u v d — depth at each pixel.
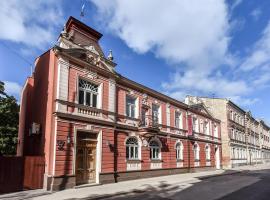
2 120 21.44
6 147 21.00
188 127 31.41
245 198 13.29
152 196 14.24
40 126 17.09
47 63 17.83
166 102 28.00
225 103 43.91
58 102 16.42
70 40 18.33
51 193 14.41
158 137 25.70
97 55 19.78
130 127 22.27
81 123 17.64
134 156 22.55
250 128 58.38
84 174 17.75
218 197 13.66
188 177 24.42
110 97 20.48
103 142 19.12
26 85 20.17
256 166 48.03
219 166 39.22
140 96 24.28
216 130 40.31
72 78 17.72
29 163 15.44
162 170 25.50
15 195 13.64
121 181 20.31
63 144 16.20
